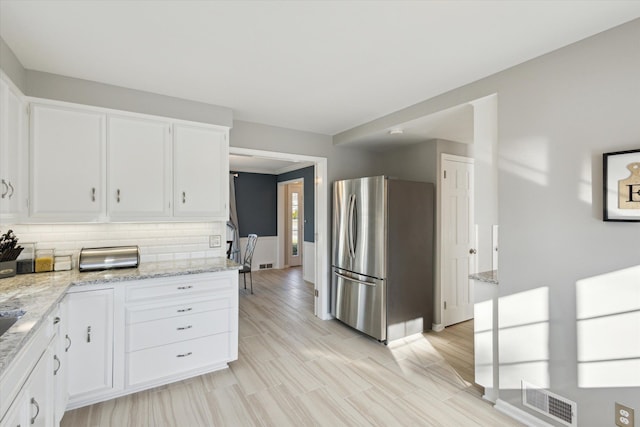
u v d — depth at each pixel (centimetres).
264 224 734
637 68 155
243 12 156
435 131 327
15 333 122
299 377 253
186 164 271
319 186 399
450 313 371
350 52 195
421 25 167
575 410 175
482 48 188
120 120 245
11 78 190
